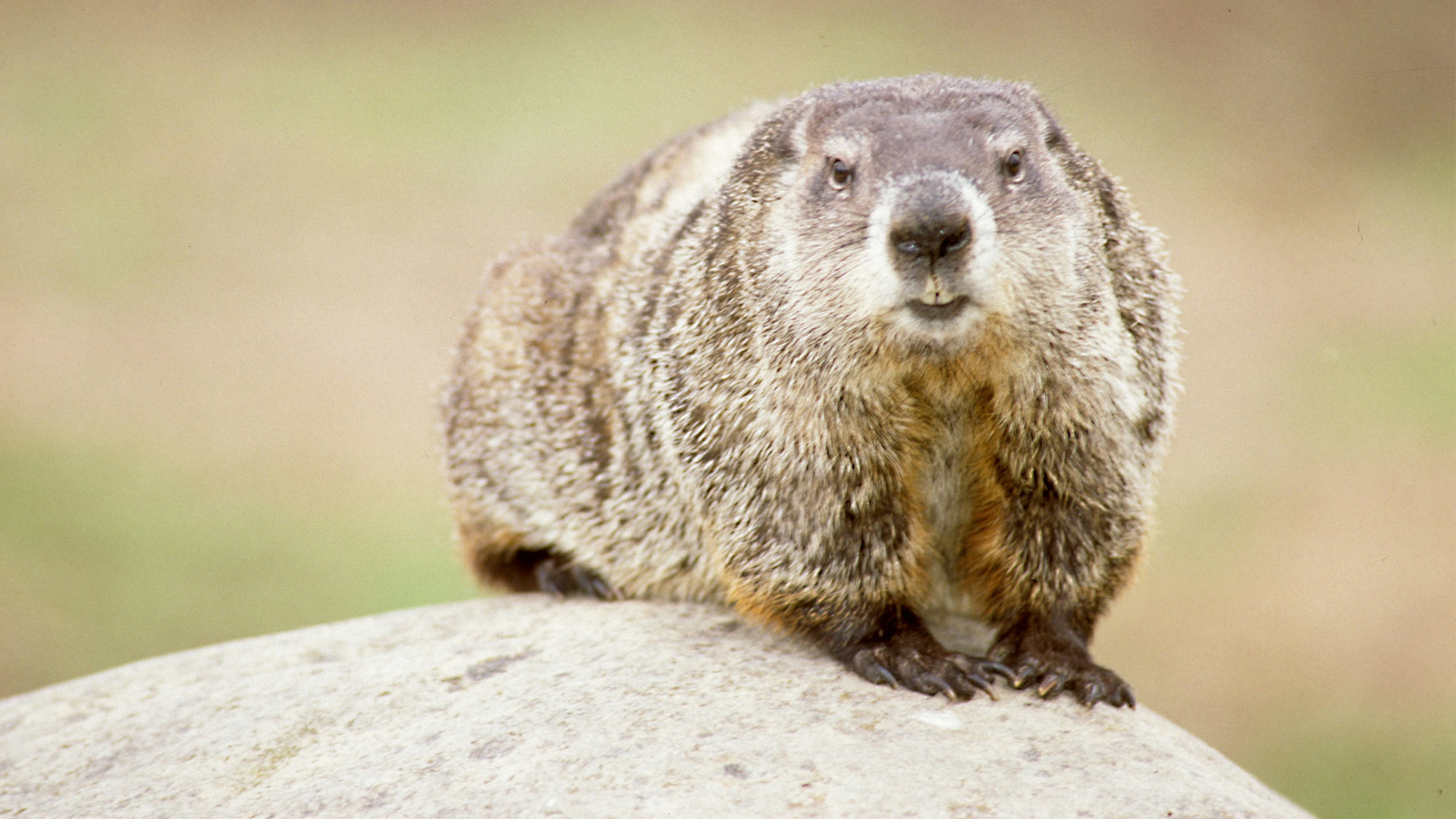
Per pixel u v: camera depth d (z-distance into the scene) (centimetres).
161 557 1499
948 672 637
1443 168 2088
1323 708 1274
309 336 1848
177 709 698
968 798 545
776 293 649
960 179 587
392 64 2519
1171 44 2348
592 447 808
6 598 1443
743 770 558
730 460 687
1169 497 1529
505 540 888
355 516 1558
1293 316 1814
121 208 2139
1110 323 649
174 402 1755
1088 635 692
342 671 703
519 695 635
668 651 672
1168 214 1975
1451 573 1395
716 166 826
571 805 541
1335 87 2236
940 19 2495
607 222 883
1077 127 2133
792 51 2400
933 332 596
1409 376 1680
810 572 667
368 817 559
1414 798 1194
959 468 679
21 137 2305
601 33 2558
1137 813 542
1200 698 1289
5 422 1714
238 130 2331
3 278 1992
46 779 653
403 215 2083
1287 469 1560
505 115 2312
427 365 1808
